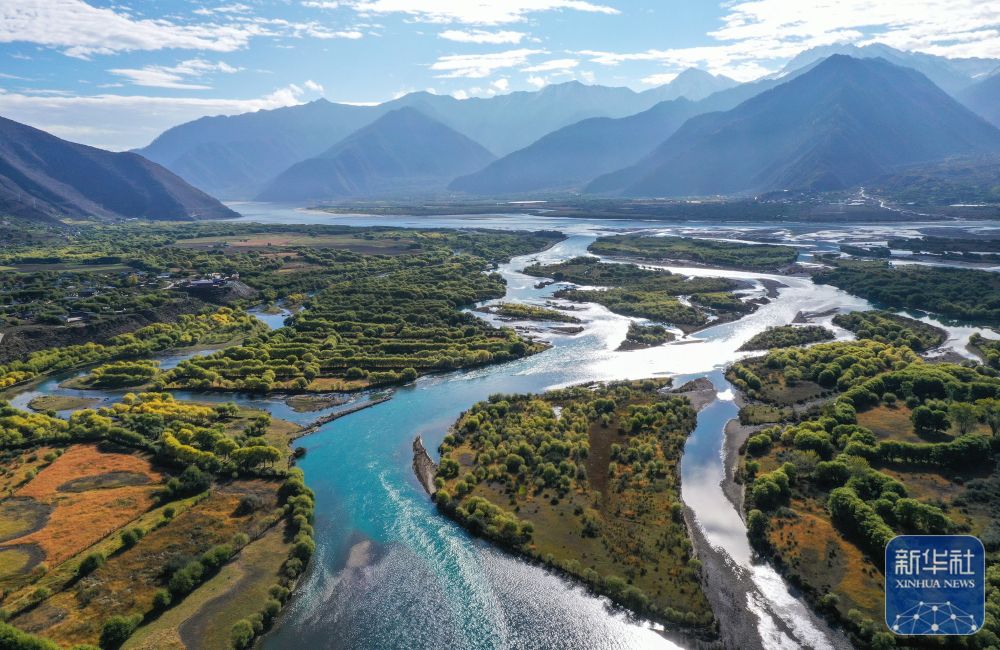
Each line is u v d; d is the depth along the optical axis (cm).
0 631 8144
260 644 9094
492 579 10281
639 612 9412
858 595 9394
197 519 11656
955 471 12594
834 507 11175
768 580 10012
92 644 8650
